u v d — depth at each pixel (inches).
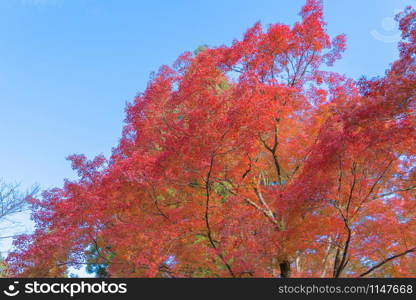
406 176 459.5
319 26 567.5
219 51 558.3
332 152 416.8
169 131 525.7
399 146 421.1
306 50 585.3
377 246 491.5
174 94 512.7
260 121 419.2
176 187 508.4
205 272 567.5
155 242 452.4
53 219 484.7
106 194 489.1
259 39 569.0
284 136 595.2
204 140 414.9
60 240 464.1
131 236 465.7
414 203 506.9
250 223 449.1
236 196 479.2
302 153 588.7
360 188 468.8
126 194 481.4
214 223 488.4
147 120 545.3
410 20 373.4
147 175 467.8
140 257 434.9
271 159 633.0
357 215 484.4
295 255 536.1
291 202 445.7
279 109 516.4
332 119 465.1
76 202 482.9
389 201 516.7
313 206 442.6
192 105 509.0
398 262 534.6
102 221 500.7
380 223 471.8
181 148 425.7
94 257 511.8
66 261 492.1
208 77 521.3
